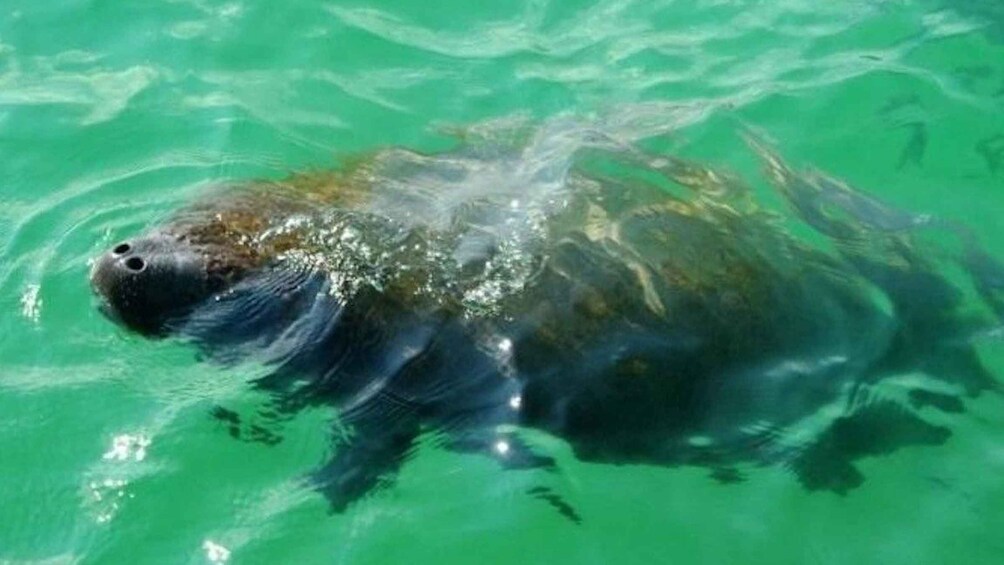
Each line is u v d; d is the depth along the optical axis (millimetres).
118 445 4969
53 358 5355
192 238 4785
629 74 7340
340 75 7266
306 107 6977
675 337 5098
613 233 5332
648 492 4816
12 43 7469
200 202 5090
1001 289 5859
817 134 6867
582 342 5000
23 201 6277
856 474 4930
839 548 4664
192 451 4922
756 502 4812
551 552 4590
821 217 6098
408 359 4883
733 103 7055
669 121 6828
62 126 6758
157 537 4648
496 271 5051
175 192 6254
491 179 5656
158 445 4949
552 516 4695
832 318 5488
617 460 4910
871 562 4617
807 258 5707
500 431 4898
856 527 4738
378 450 4848
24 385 5223
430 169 5668
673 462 4930
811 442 5031
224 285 4727
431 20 7793
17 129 6730
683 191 5875
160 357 4996
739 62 7461
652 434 4984
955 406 5238
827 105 7062
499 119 6754
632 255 5238
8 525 4719
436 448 4867
